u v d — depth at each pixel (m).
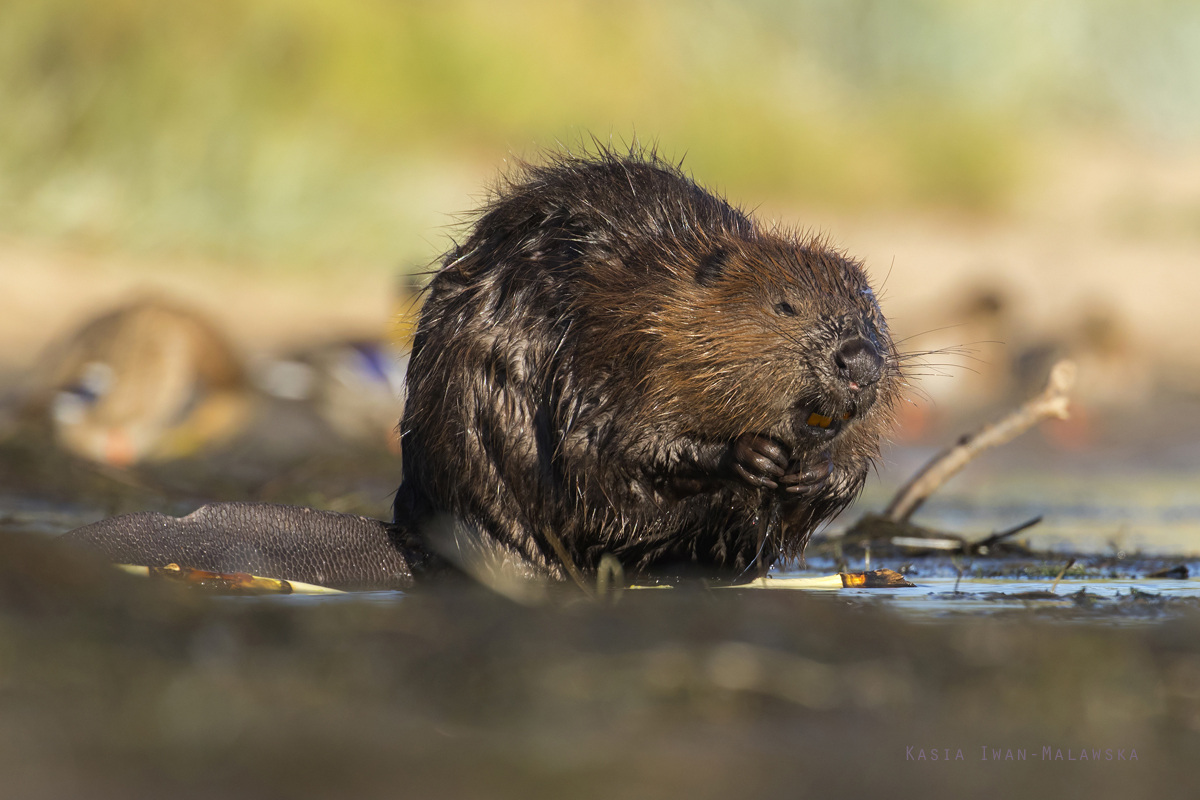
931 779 7.25
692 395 14.41
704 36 77.50
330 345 32.44
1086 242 71.38
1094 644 9.72
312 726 7.70
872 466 15.92
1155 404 43.53
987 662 9.34
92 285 47.09
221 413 30.98
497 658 8.95
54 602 9.41
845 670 9.10
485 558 15.12
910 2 86.31
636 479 14.77
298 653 8.90
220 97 54.69
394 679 8.53
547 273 15.22
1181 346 55.34
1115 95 95.31
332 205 54.19
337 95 61.50
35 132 51.28
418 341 15.70
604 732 7.86
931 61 86.25
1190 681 8.97
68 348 30.33
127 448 29.88
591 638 9.56
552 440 14.91
